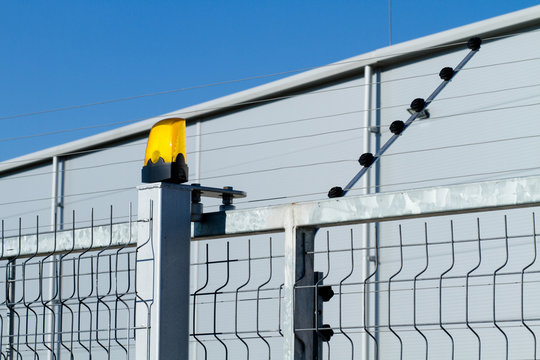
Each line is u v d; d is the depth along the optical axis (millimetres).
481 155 8648
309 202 2314
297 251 2328
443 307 8414
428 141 9070
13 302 2977
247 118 10938
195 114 11414
